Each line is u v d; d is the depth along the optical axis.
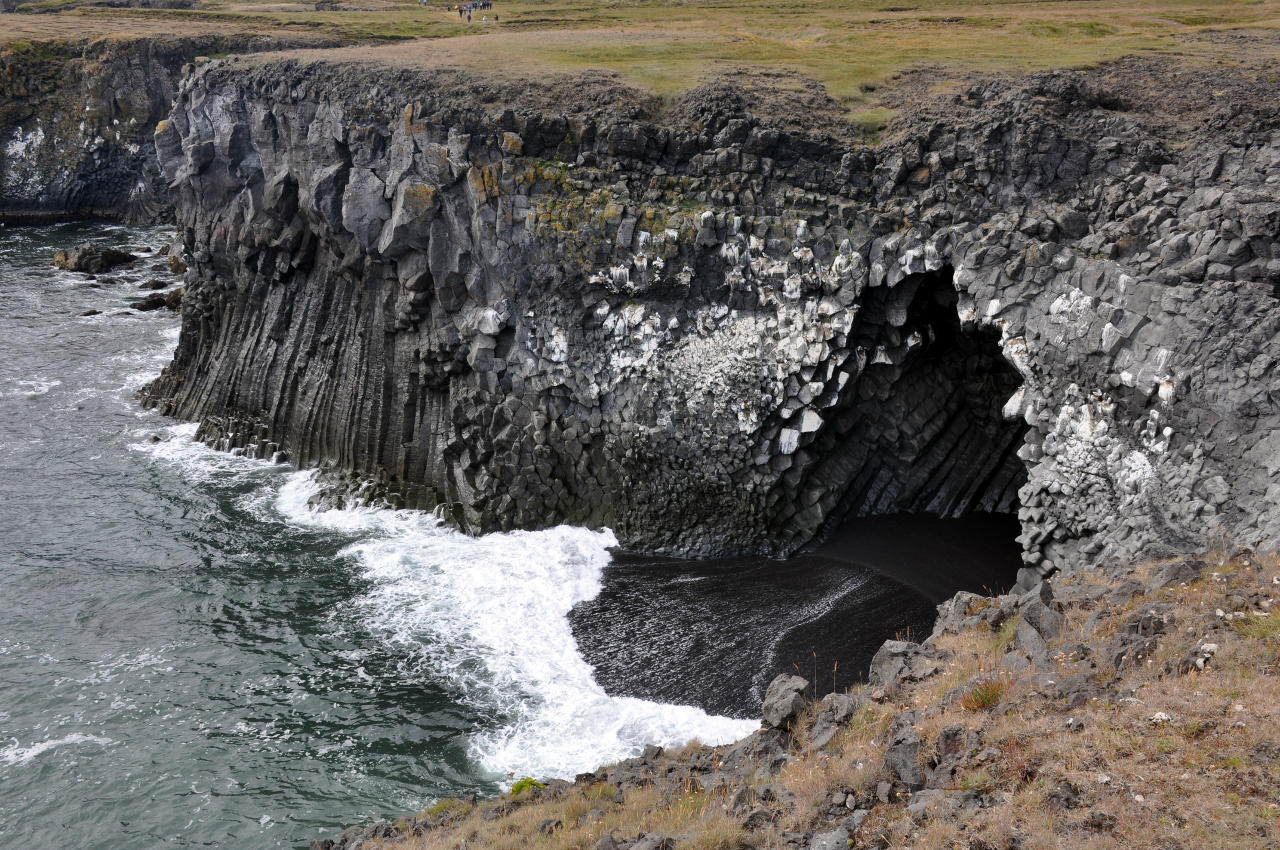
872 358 44.75
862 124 47.97
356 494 53.88
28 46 125.06
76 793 33.50
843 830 19.17
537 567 45.59
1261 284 34.50
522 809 26.73
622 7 121.75
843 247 43.81
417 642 41.19
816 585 42.69
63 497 54.69
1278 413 32.31
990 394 46.69
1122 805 17.75
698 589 43.19
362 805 32.56
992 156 42.53
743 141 47.34
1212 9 77.31
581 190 47.94
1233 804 17.33
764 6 108.62
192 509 53.44
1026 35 68.88
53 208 124.69
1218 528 31.84
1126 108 45.09
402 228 49.44
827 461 46.41
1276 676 20.47
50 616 43.72
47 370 73.44
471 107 49.72
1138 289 36.56
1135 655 22.25
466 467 50.16
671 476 46.22
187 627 42.78
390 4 152.38
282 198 58.38
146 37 121.88
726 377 44.69
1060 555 37.72
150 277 97.44
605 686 37.88
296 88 56.59
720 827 20.42
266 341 61.31
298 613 43.59
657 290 46.28
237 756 35.03
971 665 24.98
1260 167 37.84
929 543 45.06
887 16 87.50
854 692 26.73
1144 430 35.75
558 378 47.84
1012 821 17.92
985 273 40.84
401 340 53.41
